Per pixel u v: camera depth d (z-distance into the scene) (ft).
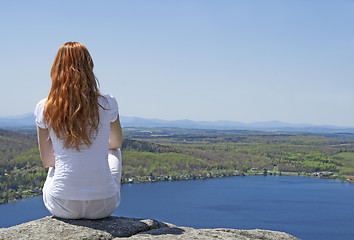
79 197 11.01
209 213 193.06
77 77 10.77
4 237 10.28
